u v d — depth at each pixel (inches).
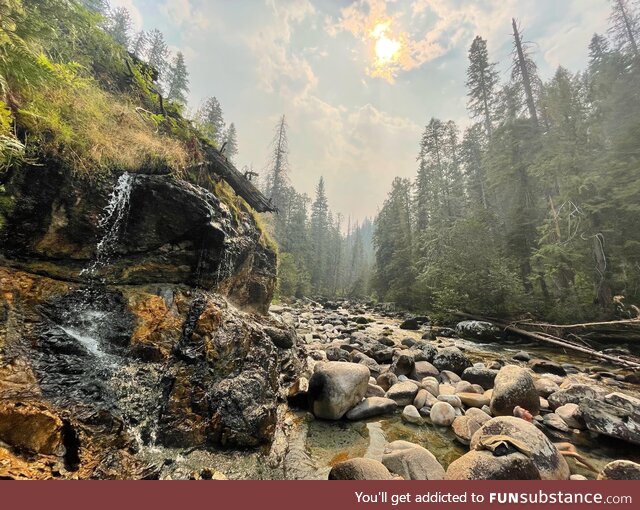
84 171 168.2
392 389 242.2
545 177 659.4
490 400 229.5
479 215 839.1
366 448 172.1
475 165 1123.9
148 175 197.3
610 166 552.1
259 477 133.3
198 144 307.3
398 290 1097.4
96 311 158.9
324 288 1943.9
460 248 709.9
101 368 139.6
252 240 352.2
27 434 101.2
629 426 177.8
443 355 329.4
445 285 700.0
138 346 157.2
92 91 201.3
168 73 1033.5
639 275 520.7
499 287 608.4
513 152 768.9
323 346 382.3
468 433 181.3
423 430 196.7
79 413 119.0
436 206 1081.4
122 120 214.7
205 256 217.2
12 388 111.7
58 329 141.3
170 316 178.4
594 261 549.6
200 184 290.0
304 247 1690.5
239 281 306.8
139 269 186.9
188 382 155.6
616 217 557.3
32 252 150.7
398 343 468.4
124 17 804.6
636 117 614.2
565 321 533.6
